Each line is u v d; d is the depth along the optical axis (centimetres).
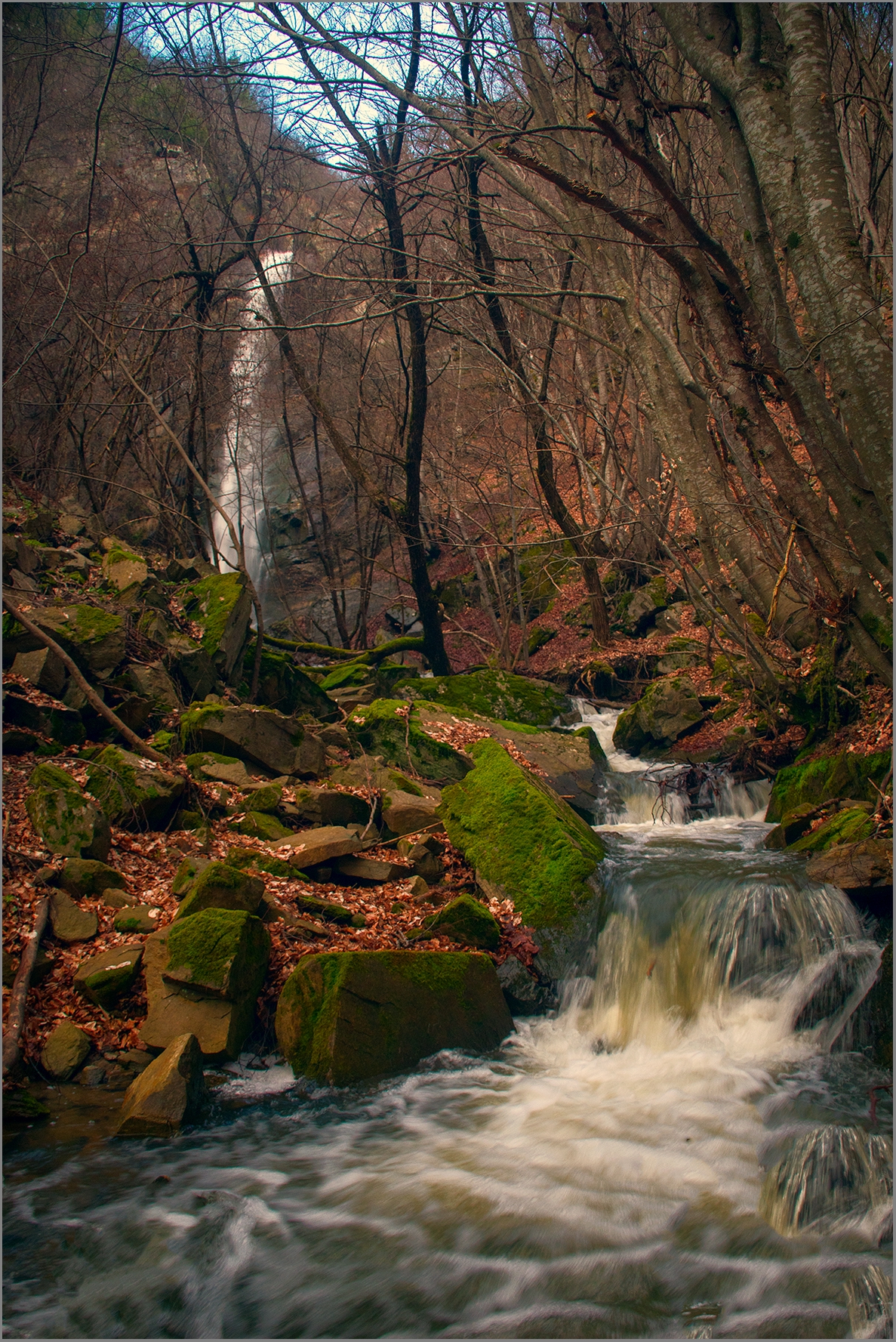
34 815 695
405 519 1625
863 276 691
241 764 949
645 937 735
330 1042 591
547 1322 397
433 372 2123
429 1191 487
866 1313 397
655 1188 490
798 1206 465
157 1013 589
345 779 998
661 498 1798
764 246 773
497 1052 664
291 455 2147
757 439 831
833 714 1065
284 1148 526
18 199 1742
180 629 1159
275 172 1553
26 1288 408
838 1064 622
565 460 2344
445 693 1423
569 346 1895
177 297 1694
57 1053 563
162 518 1795
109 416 1862
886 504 707
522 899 777
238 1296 409
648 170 714
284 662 1273
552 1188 491
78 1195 472
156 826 798
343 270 1530
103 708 848
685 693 1343
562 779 1123
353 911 744
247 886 667
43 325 1598
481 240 1339
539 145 1129
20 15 1523
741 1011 680
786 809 1001
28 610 952
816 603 859
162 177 1898
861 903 716
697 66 752
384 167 1145
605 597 1870
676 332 1208
